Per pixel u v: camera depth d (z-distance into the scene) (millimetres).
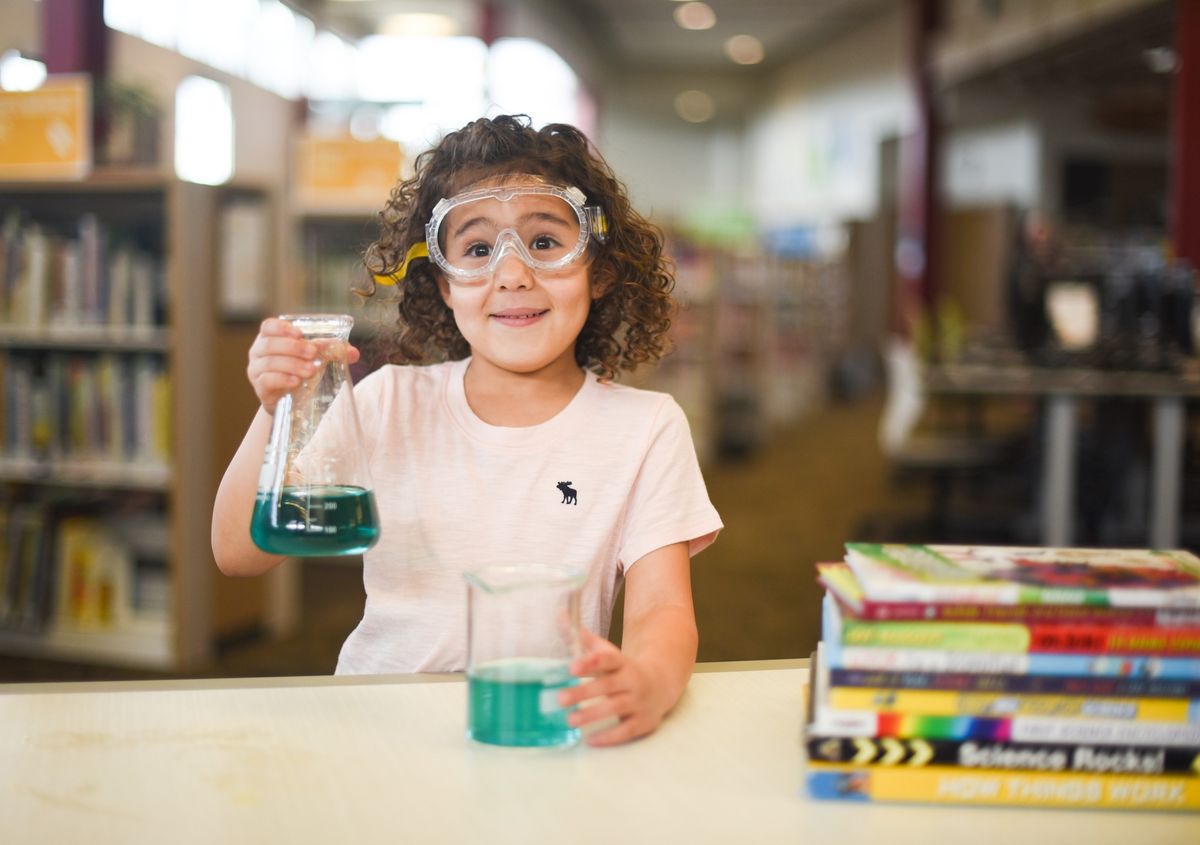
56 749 970
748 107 20484
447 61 13641
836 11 15211
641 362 1666
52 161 4004
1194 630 869
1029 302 5965
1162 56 8812
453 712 1068
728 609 4789
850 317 15789
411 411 1478
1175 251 6797
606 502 1421
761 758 969
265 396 1092
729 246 9680
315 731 1018
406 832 823
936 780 880
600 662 980
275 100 9633
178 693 1115
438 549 1406
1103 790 875
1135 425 5988
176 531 3922
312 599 4973
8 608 4133
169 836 815
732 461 9125
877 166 15477
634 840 815
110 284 4059
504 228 1329
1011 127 12805
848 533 6422
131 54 7711
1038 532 6242
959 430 6844
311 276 5297
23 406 4090
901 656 880
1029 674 876
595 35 17359
